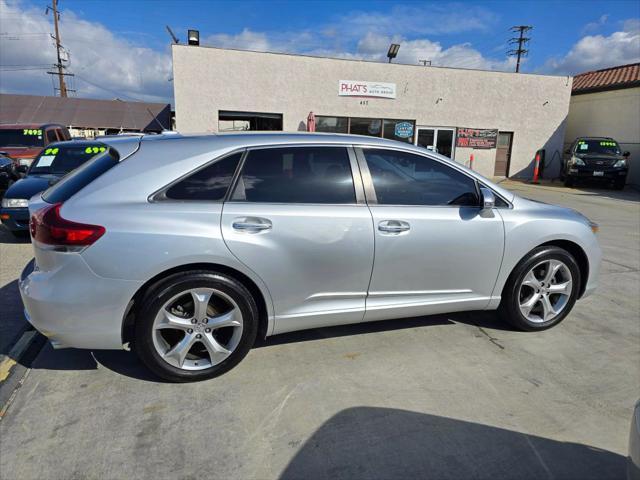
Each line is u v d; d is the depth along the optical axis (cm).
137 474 213
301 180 303
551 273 371
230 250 277
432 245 327
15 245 644
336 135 325
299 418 257
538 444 239
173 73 1658
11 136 1225
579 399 281
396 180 327
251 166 295
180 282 273
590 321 403
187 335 284
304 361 319
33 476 209
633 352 345
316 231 296
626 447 239
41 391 277
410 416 260
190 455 226
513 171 2067
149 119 3228
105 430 243
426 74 1884
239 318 290
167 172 279
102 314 264
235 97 1720
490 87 1961
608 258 638
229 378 296
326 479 213
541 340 362
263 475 214
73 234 255
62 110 3191
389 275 323
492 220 344
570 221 370
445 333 370
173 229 268
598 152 1700
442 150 1975
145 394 276
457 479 214
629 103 1934
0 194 1011
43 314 262
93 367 306
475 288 352
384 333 366
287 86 1761
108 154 300
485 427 252
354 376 301
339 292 314
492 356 333
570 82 2033
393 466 221
